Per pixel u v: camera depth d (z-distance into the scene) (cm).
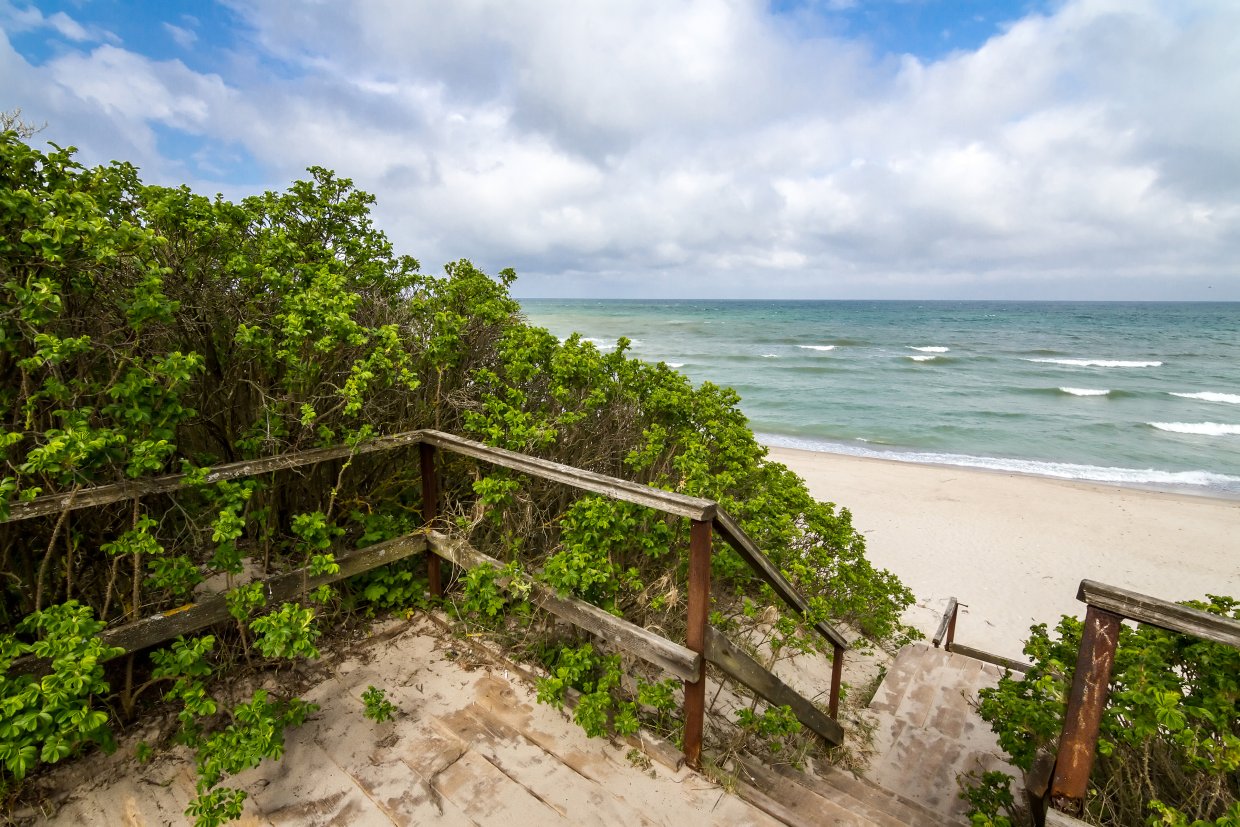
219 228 286
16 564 250
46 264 202
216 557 242
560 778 248
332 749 256
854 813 253
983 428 2253
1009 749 284
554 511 403
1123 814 251
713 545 396
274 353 284
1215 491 1572
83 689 181
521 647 327
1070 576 1061
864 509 1381
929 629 859
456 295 457
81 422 198
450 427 407
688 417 498
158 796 227
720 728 349
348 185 407
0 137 209
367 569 323
